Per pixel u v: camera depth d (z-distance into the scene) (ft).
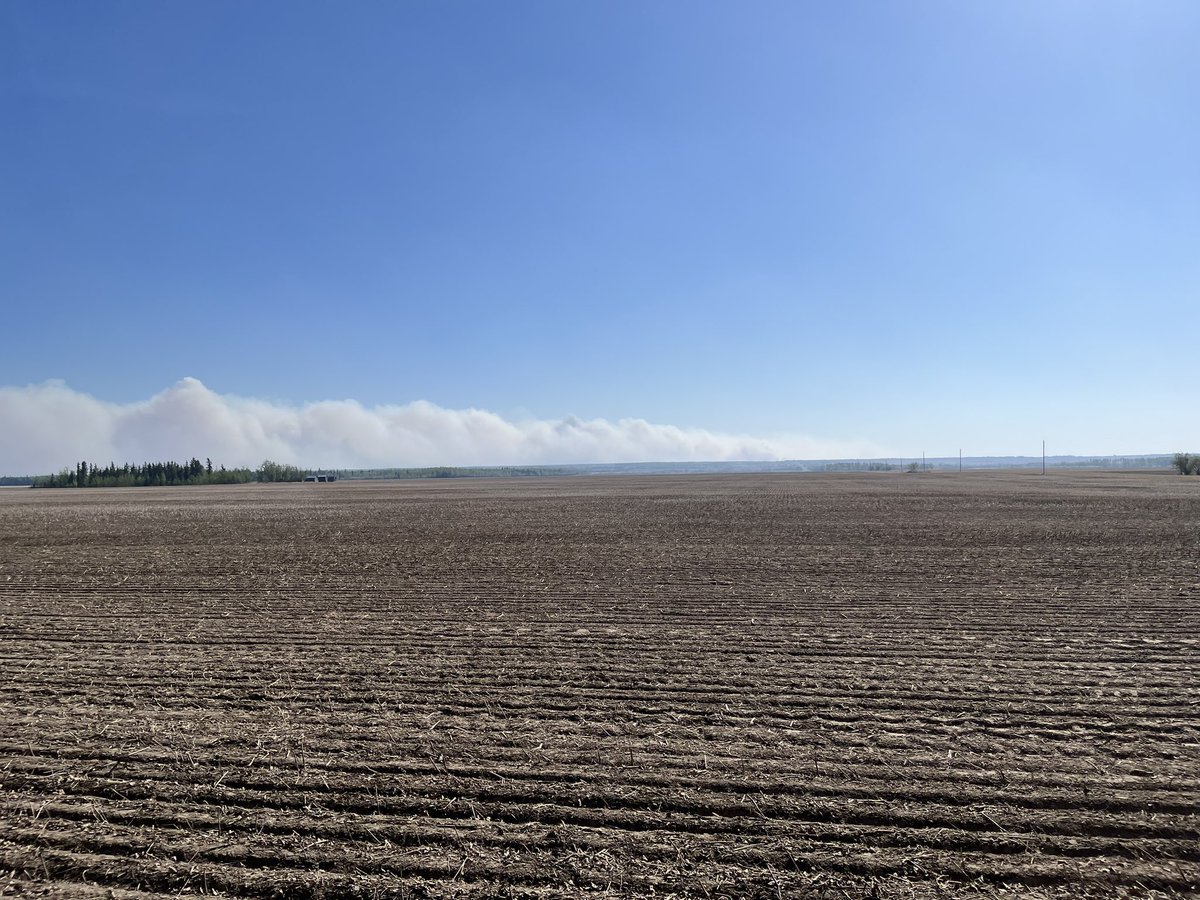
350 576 44.91
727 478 313.73
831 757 17.08
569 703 21.04
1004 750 17.43
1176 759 16.80
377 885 12.17
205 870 12.64
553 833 13.70
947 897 11.75
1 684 23.09
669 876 12.34
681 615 33.01
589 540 64.34
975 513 90.63
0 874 12.58
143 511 113.39
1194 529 68.03
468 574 45.32
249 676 23.86
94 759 17.12
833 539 63.05
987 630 29.68
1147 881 12.16
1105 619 31.50
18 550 60.08
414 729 19.02
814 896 11.77
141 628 31.09
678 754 17.33
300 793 15.35
